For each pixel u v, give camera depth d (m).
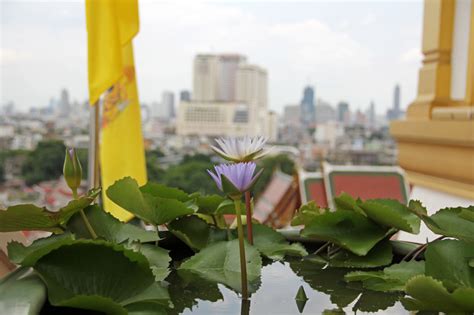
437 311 0.86
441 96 3.13
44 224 1.01
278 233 1.26
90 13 3.82
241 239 0.94
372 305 0.93
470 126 2.46
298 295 0.95
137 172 4.48
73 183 1.01
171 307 0.85
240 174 0.91
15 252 0.91
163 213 1.11
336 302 0.95
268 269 1.14
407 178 3.31
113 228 1.10
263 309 0.91
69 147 1.03
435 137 2.79
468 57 3.04
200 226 1.21
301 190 8.05
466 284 0.92
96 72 3.81
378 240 1.15
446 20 3.11
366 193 8.19
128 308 0.82
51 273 0.83
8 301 0.77
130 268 0.85
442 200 2.95
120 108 4.52
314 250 1.28
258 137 1.00
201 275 1.05
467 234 1.02
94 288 0.84
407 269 1.02
